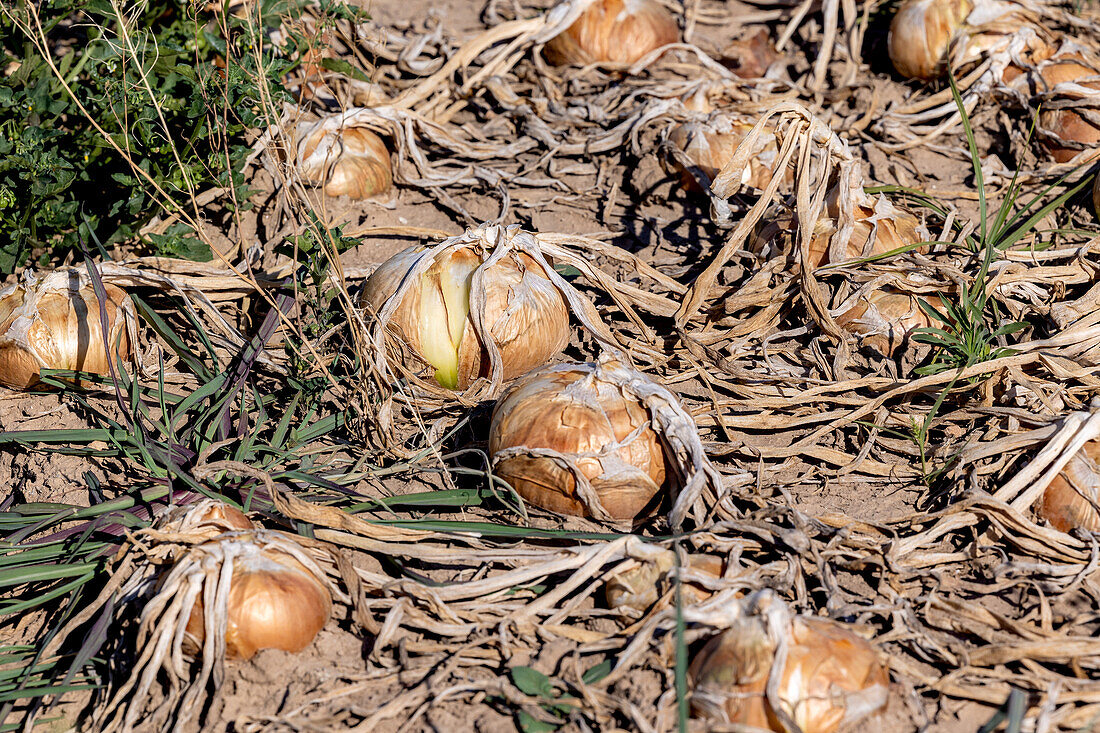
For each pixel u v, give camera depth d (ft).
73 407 5.59
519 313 5.51
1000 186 6.24
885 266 5.72
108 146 5.85
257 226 6.08
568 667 5.06
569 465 5.25
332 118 6.09
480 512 5.38
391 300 5.52
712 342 5.72
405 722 5.01
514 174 6.34
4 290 5.62
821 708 4.90
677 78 6.67
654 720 4.96
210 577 5.05
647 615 5.12
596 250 5.89
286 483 5.40
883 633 5.13
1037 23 6.43
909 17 6.55
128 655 5.12
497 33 6.66
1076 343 5.58
